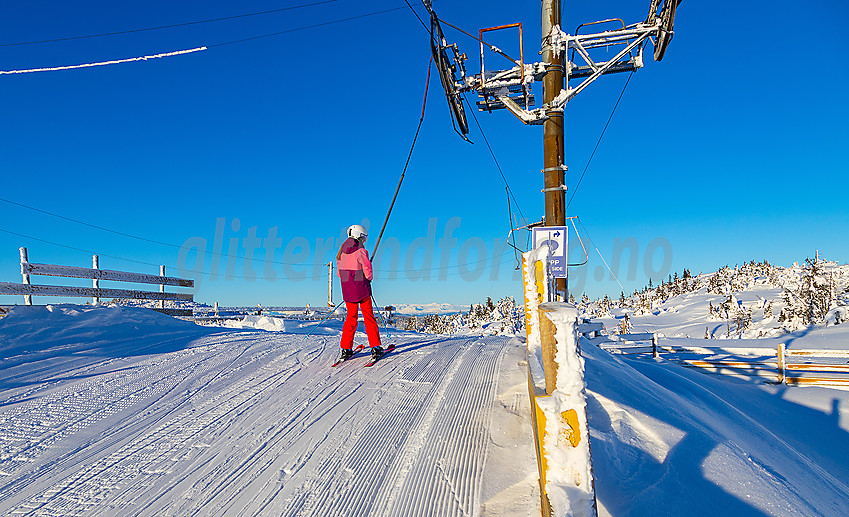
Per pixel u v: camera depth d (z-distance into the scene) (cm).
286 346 767
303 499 280
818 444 761
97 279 1108
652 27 855
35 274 943
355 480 303
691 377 1046
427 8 895
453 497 277
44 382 530
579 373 177
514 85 1026
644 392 466
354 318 645
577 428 173
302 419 417
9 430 390
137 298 1244
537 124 924
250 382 544
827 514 317
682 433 356
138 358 665
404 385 519
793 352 1291
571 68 914
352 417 420
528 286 427
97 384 529
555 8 880
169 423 410
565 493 169
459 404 443
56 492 290
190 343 791
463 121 1193
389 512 264
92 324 823
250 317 1552
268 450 352
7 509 270
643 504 253
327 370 597
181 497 284
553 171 851
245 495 286
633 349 1505
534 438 312
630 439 330
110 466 326
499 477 292
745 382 1271
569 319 180
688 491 274
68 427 399
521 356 636
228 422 411
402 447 352
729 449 354
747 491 289
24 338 698
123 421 414
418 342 819
